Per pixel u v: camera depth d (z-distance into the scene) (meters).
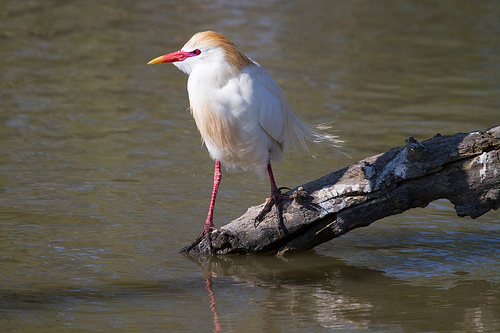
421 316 8.10
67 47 24.55
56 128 16.92
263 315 8.09
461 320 7.98
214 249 10.27
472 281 9.23
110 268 9.52
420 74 23.05
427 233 11.23
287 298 8.66
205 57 9.69
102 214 11.66
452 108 19.33
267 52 24.81
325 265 9.95
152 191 13.00
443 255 10.28
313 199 9.87
